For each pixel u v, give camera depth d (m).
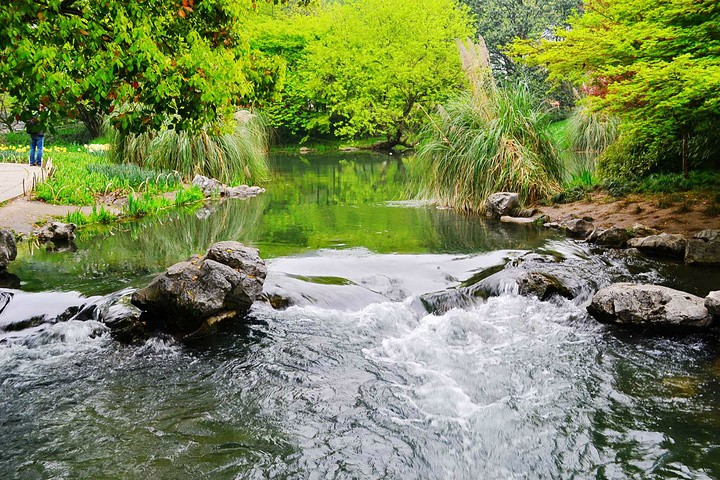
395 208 11.85
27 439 3.67
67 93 5.96
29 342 5.12
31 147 15.18
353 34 31.44
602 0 10.42
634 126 9.70
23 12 5.03
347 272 6.86
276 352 4.98
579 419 3.90
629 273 6.75
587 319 5.64
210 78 6.72
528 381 4.46
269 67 7.98
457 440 3.70
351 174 19.02
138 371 4.65
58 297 5.88
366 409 4.07
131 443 3.62
